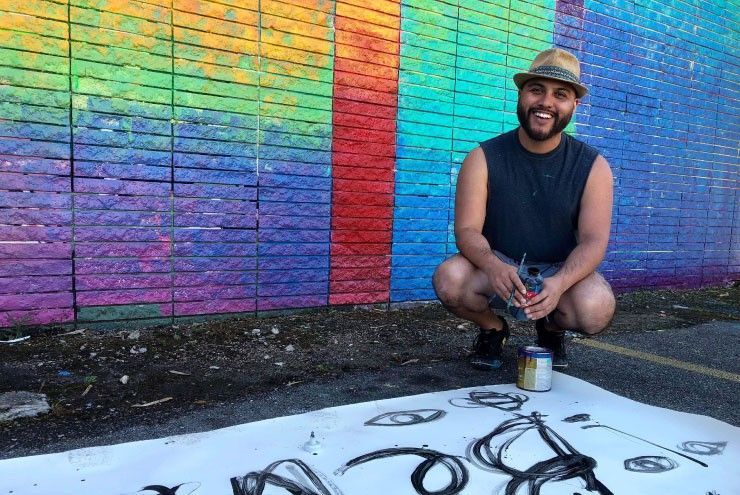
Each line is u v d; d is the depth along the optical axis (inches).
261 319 138.9
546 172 93.2
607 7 198.7
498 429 71.6
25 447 68.7
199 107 127.6
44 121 111.9
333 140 146.3
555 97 86.4
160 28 121.6
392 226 158.7
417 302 165.6
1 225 109.9
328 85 143.9
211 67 128.2
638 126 214.1
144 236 123.9
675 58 223.0
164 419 79.4
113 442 71.0
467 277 96.3
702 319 171.6
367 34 148.4
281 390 93.0
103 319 121.0
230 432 68.5
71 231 116.3
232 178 133.1
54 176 113.8
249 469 59.2
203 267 131.5
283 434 68.5
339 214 149.4
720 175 247.1
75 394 87.4
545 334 105.3
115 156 119.3
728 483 59.6
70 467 58.5
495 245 100.0
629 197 214.1
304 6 138.3
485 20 169.8
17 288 112.2
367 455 63.3
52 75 111.9
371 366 107.7
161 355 108.7
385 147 155.0
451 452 64.6
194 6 124.7
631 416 77.9
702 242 243.0
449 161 167.8
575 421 75.3
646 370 110.8
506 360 114.0
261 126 135.8
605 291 90.8
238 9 130.0
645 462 63.7
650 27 213.2
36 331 114.5
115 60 117.6
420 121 160.6
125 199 121.2
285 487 55.7
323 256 148.2
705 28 232.2
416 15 156.3
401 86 155.9
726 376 109.0
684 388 100.3
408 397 83.4
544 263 98.3
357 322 142.6
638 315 174.4
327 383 97.2
